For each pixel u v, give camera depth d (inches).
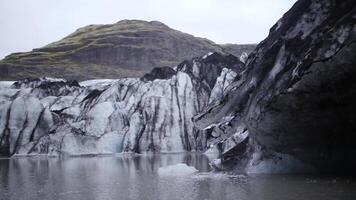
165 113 2659.9
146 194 722.8
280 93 845.8
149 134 2593.5
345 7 797.9
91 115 2699.3
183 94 2743.6
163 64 4918.8
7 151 2536.9
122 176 1069.8
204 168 1250.6
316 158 917.8
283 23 977.5
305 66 792.9
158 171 1188.5
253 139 1024.2
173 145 2566.4
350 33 737.6
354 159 909.2
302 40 862.5
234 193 686.5
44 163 1750.7
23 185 902.4
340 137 880.3
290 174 915.4
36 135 2623.0
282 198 612.1
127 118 2733.8
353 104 803.4
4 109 2657.5
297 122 869.2
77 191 789.9
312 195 623.8
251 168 1000.9
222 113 1143.0
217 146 2057.1
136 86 2928.2
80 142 2556.6
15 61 4468.5
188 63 2947.8
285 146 930.1
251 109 975.0
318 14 852.6
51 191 796.6
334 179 789.9
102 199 683.4
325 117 842.2
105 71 4500.5
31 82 3085.6
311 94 811.4
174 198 664.4
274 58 949.8
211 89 2805.1
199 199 641.6
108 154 2524.6
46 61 4554.6
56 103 2888.8
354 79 764.0
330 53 755.4
